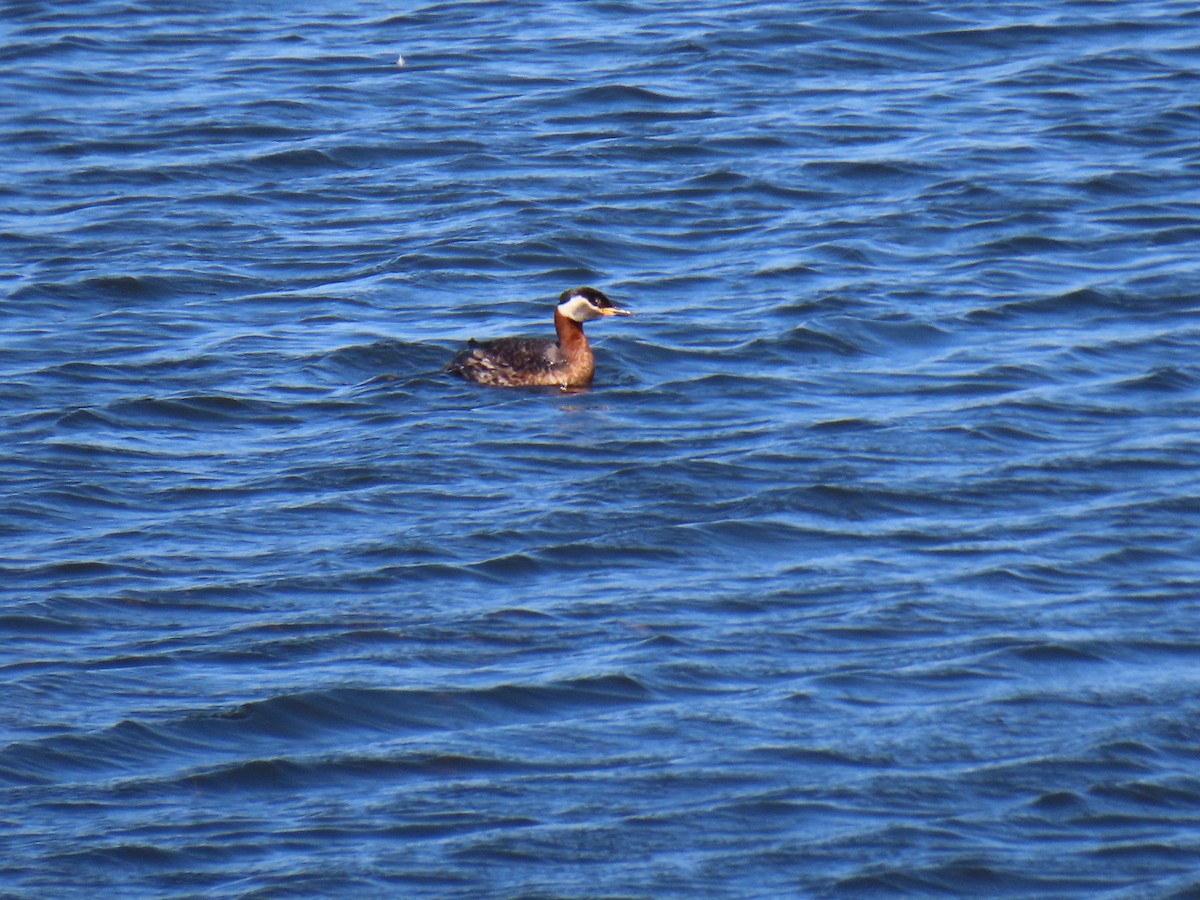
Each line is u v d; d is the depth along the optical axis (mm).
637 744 19453
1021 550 23656
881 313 32281
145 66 48250
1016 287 33562
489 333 32125
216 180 40438
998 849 17781
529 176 40281
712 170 40344
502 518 24688
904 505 25047
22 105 45125
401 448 27094
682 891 17172
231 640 21531
